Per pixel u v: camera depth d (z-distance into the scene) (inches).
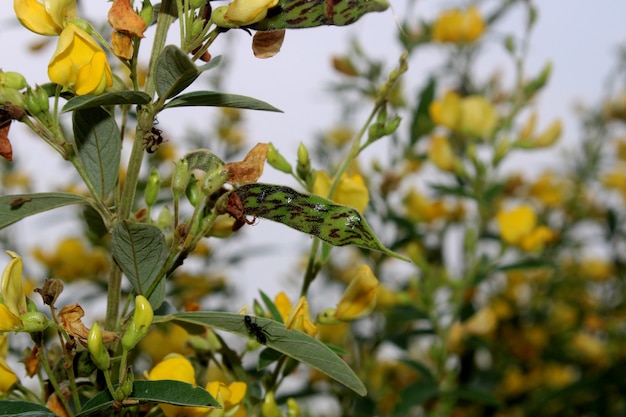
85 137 19.8
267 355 21.7
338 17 19.1
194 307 21.9
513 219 35.3
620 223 51.2
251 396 22.1
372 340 36.8
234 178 18.9
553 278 49.3
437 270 38.4
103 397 18.7
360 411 34.0
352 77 40.9
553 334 46.9
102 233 22.4
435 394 33.0
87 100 18.4
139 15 19.3
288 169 22.2
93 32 19.4
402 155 39.3
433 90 39.3
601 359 45.6
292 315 20.4
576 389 39.6
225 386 20.2
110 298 19.9
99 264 36.2
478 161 37.2
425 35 42.9
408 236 37.0
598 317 47.9
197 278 38.8
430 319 35.5
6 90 19.4
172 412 19.9
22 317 18.9
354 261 45.7
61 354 21.3
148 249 19.0
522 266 35.6
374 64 40.9
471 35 42.1
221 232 21.2
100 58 19.2
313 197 18.4
